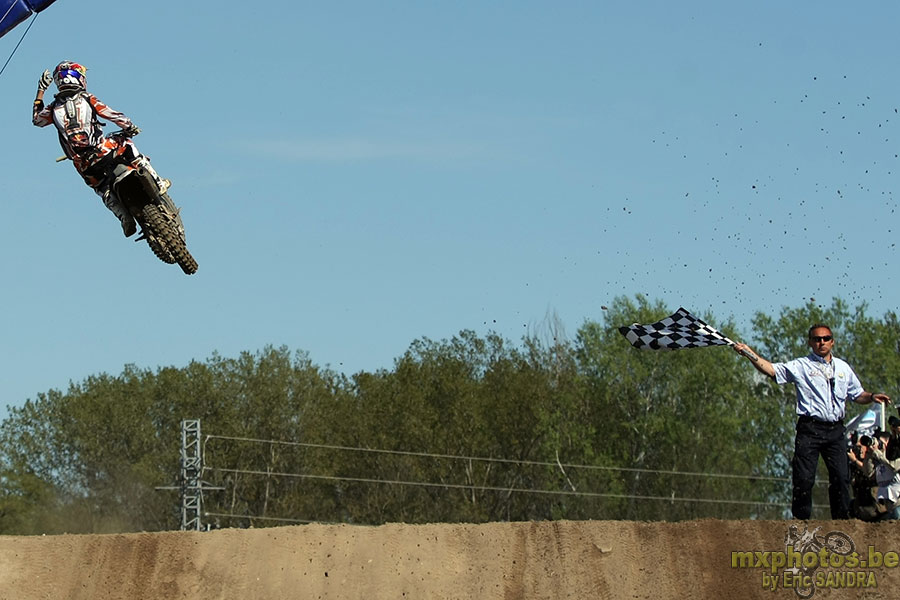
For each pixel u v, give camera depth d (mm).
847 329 122062
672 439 125875
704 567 34062
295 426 145500
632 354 131750
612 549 34844
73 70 33188
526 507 138625
